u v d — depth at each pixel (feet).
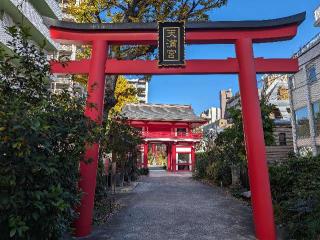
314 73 60.70
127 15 42.65
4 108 12.78
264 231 23.07
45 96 17.58
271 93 93.91
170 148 136.67
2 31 52.11
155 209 35.94
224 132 56.39
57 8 81.46
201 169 82.07
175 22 26.23
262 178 23.94
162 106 148.87
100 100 25.52
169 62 25.96
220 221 29.45
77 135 16.99
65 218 16.66
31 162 12.95
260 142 24.48
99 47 26.45
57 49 80.48
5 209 12.78
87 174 24.04
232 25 26.14
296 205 24.38
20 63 17.42
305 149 65.36
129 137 54.03
